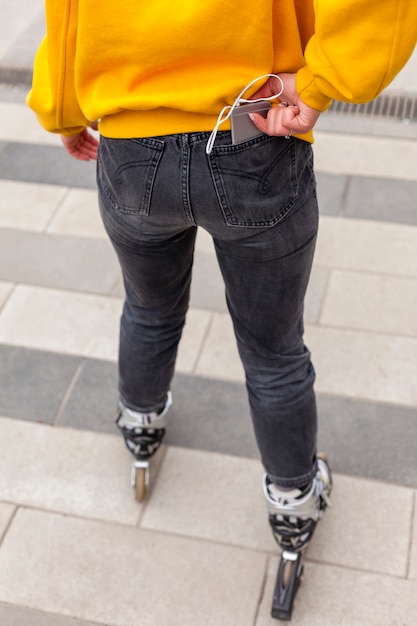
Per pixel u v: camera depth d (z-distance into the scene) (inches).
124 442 82.2
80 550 73.8
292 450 62.9
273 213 49.9
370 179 110.3
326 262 98.5
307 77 45.4
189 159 47.9
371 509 75.2
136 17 45.1
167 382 71.5
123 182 50.8
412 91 125.2
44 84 55.6
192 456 80.6
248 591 70.3
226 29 44.5
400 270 97.1
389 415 82.3
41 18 148.3
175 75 46.7
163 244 57.0
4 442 82.6
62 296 97.0
